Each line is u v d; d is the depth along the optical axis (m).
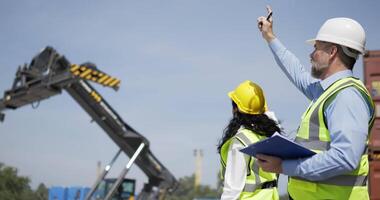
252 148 2.85
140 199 20.59
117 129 18.53
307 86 3.61
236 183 3.72
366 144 2.83
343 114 2.70
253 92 3.98
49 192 23.61
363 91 2.81
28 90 17.47
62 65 17.31
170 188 20.89
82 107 18.19
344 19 3.02
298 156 2.78
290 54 3.90
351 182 2.77
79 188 22.88
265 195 3.74
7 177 40.56
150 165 20.05
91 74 17.05
